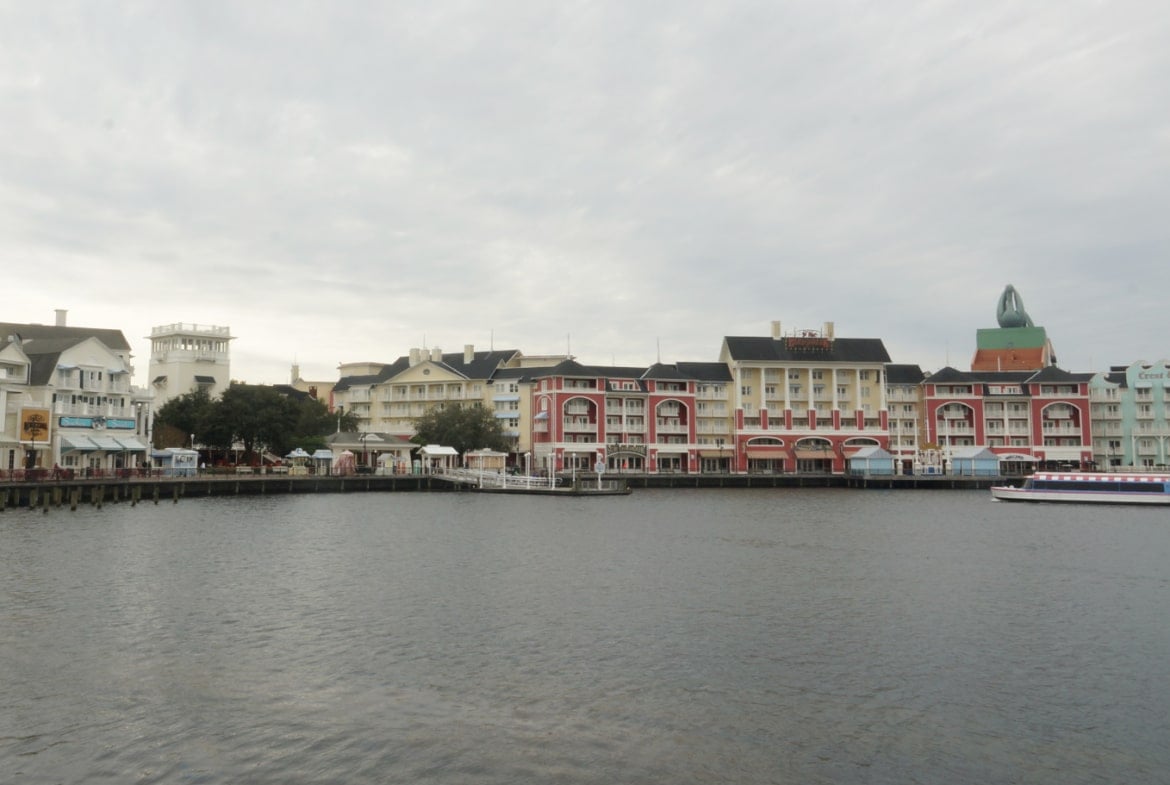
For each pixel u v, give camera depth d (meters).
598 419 148.75
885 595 38.91
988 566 48.03
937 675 26.50
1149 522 77.50
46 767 19.30
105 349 103.75
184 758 19.92
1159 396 157.38
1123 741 21.45
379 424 168.00
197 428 117.56
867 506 97.38
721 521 75.75
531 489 114.56
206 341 151.25
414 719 22.52
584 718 22.75
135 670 26.09
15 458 92.44
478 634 31.00
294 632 31.00
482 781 19.16
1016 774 19.70
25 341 107.69
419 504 95.31
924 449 157.50
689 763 20.16
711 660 27.97
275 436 119.31
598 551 53.53
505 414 156.25
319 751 20.47
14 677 25.20
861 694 24.75
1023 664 27.67
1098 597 38.69
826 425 156.25
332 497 105.88
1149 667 27.38
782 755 20.62
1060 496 105.44
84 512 74.69
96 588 38.22
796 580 42.84
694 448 152.75
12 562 44.91
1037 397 155.75
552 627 32.16
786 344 157.12
